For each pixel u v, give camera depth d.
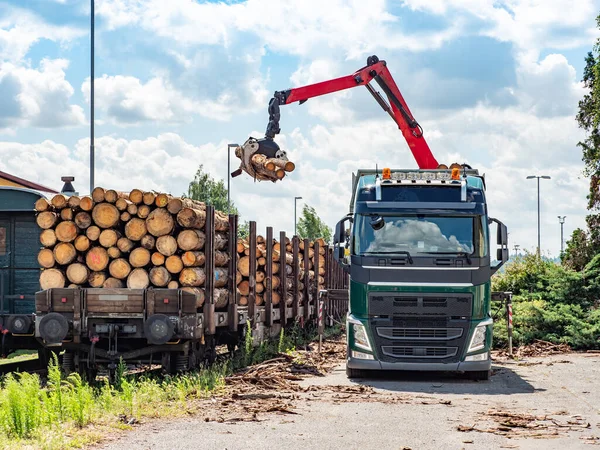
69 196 14.38
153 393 11.45
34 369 16.55
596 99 27.30
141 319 13.92
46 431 8.62
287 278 22.11
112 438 8.55
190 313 13.77
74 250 14.29
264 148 17.50
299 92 19.64
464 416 10.34
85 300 13.98
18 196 16.45
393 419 10.06
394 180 15.18
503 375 15.32
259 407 10.73
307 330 25.34
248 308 18.14
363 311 14.55
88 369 14.46
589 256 26.58
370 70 20.89
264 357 17.84
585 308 22.06
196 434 8.84
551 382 14.15
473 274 14.47
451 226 14.70
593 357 18.61
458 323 14.37
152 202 14.11
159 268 14.09
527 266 24.64
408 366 14.37
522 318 21.00
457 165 17.83
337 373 15.70
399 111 21.61
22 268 16.48
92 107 27.22
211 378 13.16
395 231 14.72
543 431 9.28
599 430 9.35
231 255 16.41
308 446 8.32
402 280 14.47
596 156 27.27
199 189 64.50
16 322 14.34
